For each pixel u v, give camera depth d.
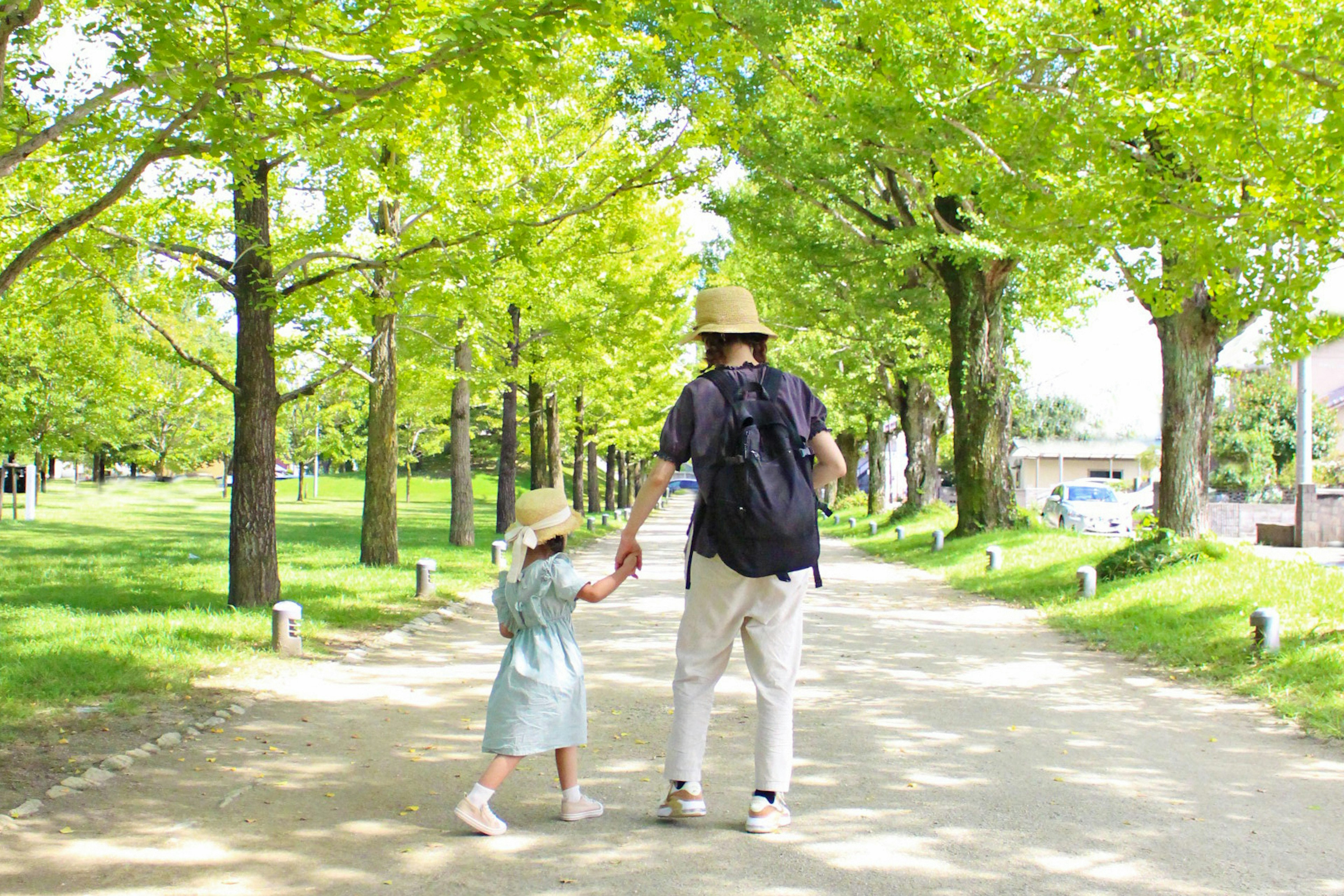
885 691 7.18
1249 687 7.20
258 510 10.67
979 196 11.35
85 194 9.43
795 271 22.25
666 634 9.95
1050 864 3.79
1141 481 44.28
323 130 7.70
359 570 14.91
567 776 4.29
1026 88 10.20
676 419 4.07
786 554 3.95
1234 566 11.83
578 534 26.80
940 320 23.03
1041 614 11.50
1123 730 6.05
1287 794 4.74
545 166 12.75
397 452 16.16
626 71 11.87
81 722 5.84
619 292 17.92
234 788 4.79
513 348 20.52
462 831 4.17
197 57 6.46
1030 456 47.16
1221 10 8.39
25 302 10.30
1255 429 37.31
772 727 4.11
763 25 13.09
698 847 3.96
